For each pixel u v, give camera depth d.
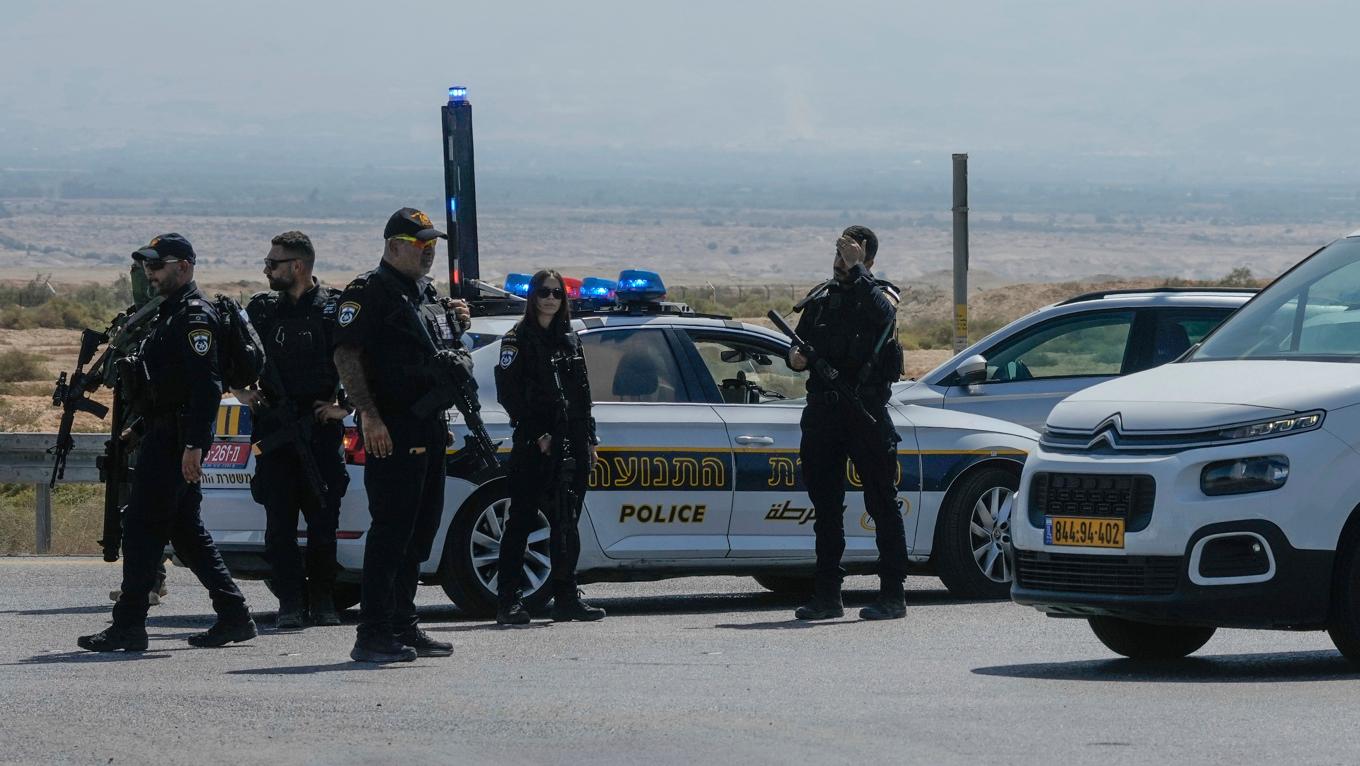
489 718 11.99
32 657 15.13
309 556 17.34
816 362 17.55
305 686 13.35
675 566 18.38
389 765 10.60
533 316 17.12
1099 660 14.95
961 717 11.92
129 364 15.14
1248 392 14.02
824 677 13.82
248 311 17.08
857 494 19.14
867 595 20.66
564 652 15.31
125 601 15.43
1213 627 14.30
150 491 15.27
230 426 17.75
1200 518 13.59
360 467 17.34
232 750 11.01
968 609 18.66
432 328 14.57
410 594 14.91
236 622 15.88
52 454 25.80
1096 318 22.23
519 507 17.25
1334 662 14.73
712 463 18.36
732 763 10.58
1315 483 13.51
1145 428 14.08
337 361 14.31
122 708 12.37
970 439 19.45
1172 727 11.50
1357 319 15.00
